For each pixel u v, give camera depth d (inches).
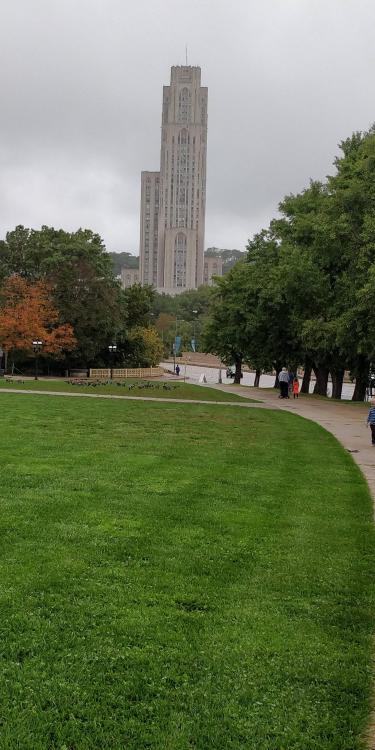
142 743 134.9
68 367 2726.4
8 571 224.4
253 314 1797.5
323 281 1300.4
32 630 180.7
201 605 203.3
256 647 175.8
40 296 2401.6
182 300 7755.9
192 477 415.8
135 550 253.9
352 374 1658.5
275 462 496.7
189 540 271.6
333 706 151.1
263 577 231.5
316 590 221.3
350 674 164.9
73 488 364.8
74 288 2586.1
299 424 815.7
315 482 419.2
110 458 478.9
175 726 140.4
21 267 2824.8
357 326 1127.6
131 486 378.3
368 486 415.8
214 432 695.7
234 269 2277.3
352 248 1192.8
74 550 250.8
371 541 285.4
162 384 1800.0
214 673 162.2
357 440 673.6
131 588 213.8
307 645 179.2
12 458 459.2
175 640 177.8
